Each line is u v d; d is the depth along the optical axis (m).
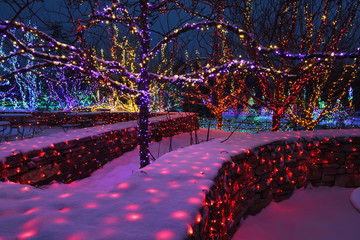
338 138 5.14
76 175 5.10
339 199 4.77
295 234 3.72
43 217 1.66
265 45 6.03
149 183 2.36
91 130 6.37
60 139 4.78
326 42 5.51
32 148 3.92
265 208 4.39
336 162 5.17
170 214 1.71
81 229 1.52
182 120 11.37
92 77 4.45
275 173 4.61
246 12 5.67
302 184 5.02
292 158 4.88
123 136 7.16
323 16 5.39
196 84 4.74
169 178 2.50
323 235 3.68
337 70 7.99
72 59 4.23
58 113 12.23
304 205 4.59
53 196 2.09
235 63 4.53
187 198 1.98
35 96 16.50
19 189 2.22
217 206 2.59
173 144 9.17
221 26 4.15
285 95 7.39
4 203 1.90
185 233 1.50
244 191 3.87
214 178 2.55
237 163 3.62
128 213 1.74
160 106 12.51
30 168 3.87
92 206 1.88
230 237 3.43
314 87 8.27
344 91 8.09
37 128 11.26
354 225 3.91
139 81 5.02
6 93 15.56
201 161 3.10
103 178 5.39
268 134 5.20
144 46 4.87
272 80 6.71
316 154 5.13
